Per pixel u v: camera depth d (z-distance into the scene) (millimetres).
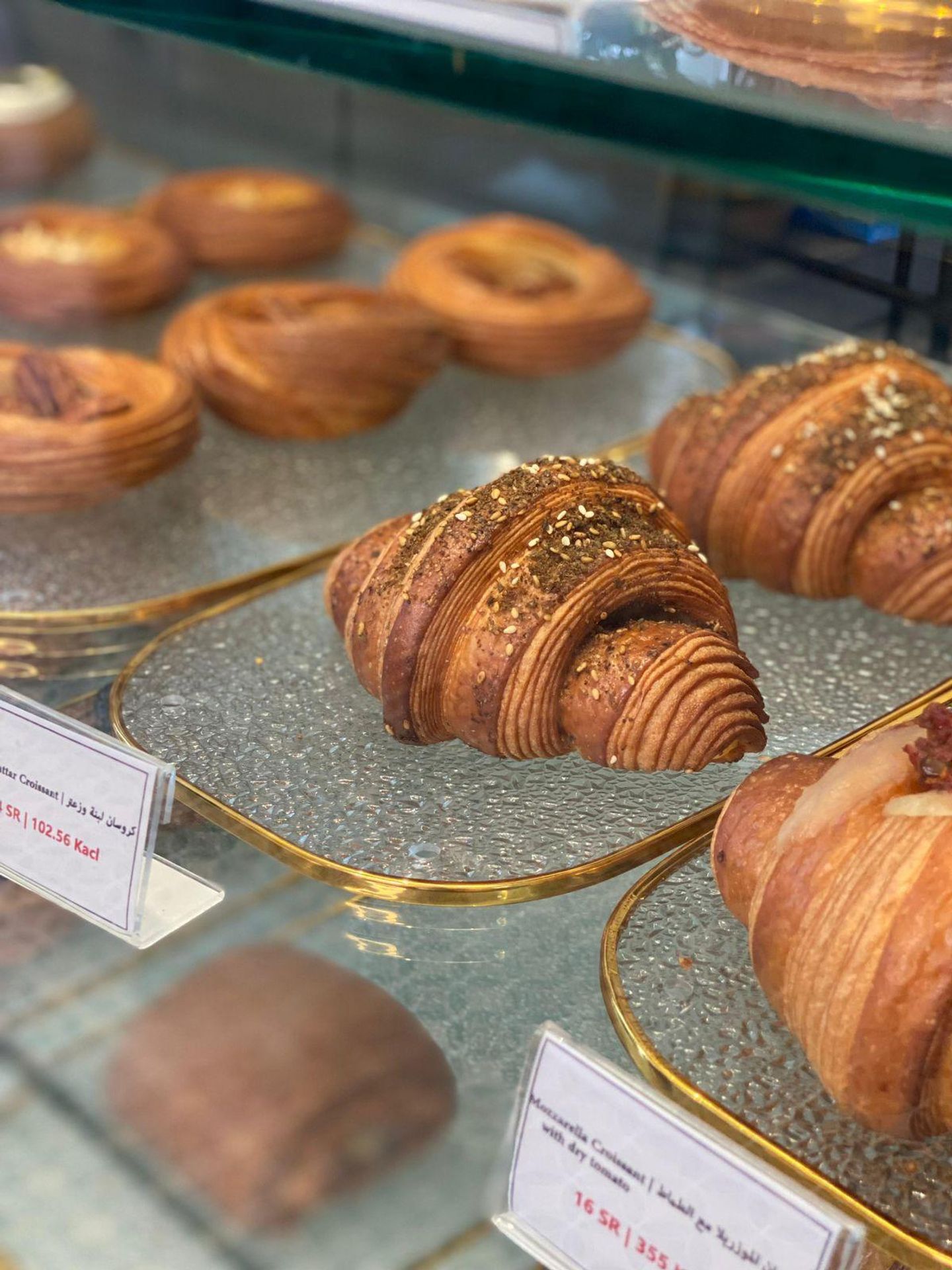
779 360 581
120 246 720
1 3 820
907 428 444
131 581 477
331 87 799
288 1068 366
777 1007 289
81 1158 360
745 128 292
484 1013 346
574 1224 291
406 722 376
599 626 371
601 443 583
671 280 684
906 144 270
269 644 442
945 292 473
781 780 304
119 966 389
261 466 567
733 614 412
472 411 617
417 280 654
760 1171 257
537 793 378
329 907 367
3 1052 380
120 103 868
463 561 362
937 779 275
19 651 450
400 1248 338
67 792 351
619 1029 310
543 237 690
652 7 353
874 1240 269
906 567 437
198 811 376
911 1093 262
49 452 495
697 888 343
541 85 320
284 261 747
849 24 301
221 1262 338
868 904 265
